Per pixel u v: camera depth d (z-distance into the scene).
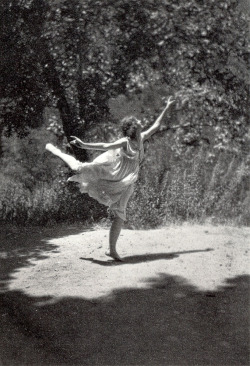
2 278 4.58
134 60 9.38
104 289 4.25
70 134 9.12
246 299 3.92
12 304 4.00
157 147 8.80
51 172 9.20
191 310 3.82
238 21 9.35
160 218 6.82
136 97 9.53
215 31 9.34
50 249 5.48
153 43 9.31
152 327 3.58
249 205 7.11
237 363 3.04
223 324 3.59
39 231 6.43
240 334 3.44
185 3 9.27
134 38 9.29
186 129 9.16
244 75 9.42
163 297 4.05
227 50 9.35
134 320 3.69
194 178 7.50
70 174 8.65
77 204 7.38
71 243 5.74
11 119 8.58
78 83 9.16
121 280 4.44
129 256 5.15
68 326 3.62
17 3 7.91
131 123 4.88
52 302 4.03
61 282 4.45
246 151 8.70
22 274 4.68
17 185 8.99
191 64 9.44
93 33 9.10
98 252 5.32
